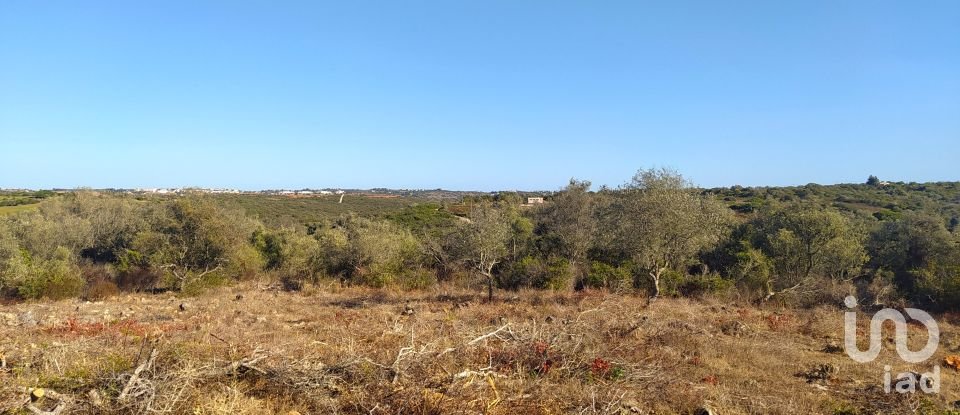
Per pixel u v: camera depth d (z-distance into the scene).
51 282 18.31
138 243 22.27
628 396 6.42
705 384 7.50
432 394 5.84
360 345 8.45
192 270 21.73
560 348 8.02
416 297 18.66
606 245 20.75
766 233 24.03
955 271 17.81
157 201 29.39
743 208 42.47
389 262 23.98
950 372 8.89
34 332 10.30
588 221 25.27
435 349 7.61
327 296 19.41
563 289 19.47
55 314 14.08
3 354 7.32
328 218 49.44
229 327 10.99
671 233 15.33
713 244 18.81
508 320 11.24
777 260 20.70
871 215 33.44
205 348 7.43
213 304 16.48
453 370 6.80
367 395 5.97
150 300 18.17
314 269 24.47
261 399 6.00
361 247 24.12
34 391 5.38
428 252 23.20
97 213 30.73
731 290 18.47
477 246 17.09
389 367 6.57
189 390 5.66
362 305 16.47
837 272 21.00
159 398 5.38
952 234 23.44
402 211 44.16
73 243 27.00
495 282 21.48
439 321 11.87
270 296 19.20
